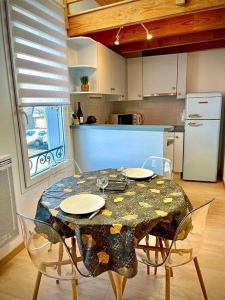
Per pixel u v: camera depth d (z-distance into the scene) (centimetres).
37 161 247
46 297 161
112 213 129
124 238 116
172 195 151
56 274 129
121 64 390
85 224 118
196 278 174
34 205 231
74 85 301
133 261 115
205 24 260
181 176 414
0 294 164
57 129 285
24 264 195
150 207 135
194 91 424
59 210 135
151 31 288
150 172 193
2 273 185
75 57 295
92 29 261
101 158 301
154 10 229
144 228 120
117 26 250
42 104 233
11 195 191
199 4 211
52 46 243
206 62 407
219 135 373
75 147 314
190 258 134
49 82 241
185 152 390
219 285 167
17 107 203
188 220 125
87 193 159
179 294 160
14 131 202
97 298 159
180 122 444
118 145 288
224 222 253
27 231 130
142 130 269
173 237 132
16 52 196
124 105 477
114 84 357
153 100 457
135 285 169
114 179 183
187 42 340
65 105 279
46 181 248
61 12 257
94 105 378
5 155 186
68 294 163
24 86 209
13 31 192
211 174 383
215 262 191
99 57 294
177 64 397
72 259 126
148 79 417
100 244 119
